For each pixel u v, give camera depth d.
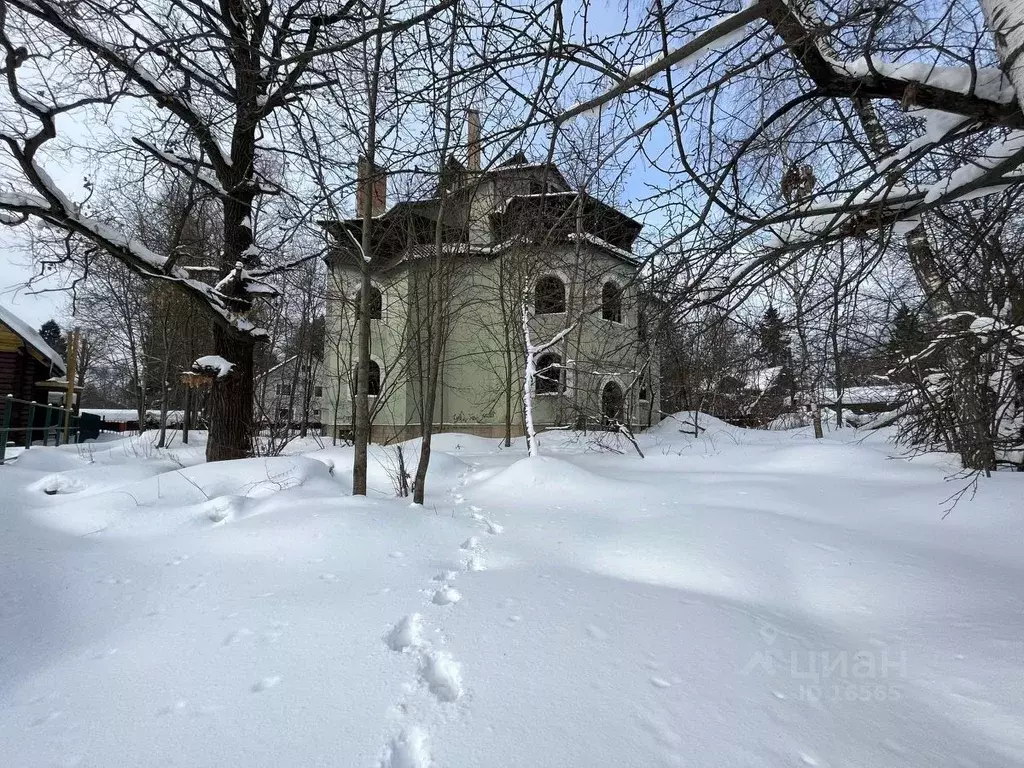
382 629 3.12
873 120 3.53
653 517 6.29
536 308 13.62
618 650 2.90
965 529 5.70
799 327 3.53
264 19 4.26
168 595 3.78
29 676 2.67
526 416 11.28
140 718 2.27
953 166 3.31
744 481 8.49
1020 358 6.16
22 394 17.81
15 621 3.32
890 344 4.77
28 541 5.04
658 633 3.15
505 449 15.77
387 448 12.44
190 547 4.91
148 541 5.23
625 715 2.31
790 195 3.39
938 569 4.48
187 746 2.08
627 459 12.08
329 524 5.25
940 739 2.28
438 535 5.33
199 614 3.42
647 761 2.03
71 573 4.21
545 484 8.52
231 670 2.66
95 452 14.05
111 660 2.81
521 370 16.66
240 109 4.37
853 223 3.08
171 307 19.78
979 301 5.07
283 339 20.89
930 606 3.80
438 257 7.58
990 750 2.21
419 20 2.88
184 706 2.36
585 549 5.12
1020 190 3.28
